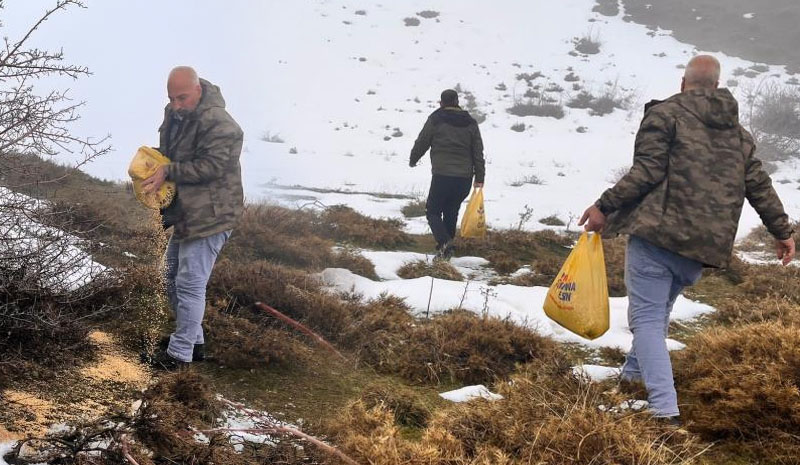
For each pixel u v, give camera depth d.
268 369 4.60
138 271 5.00
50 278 4.01
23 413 3.35
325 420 3.89
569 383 4.43
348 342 5.29
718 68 4.30
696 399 4.44
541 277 8.18
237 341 4.73
